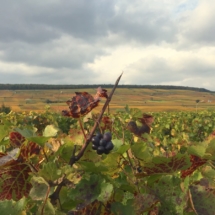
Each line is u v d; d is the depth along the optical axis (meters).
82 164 1.86
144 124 2.52
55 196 1.73
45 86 145.25
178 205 1.77
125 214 1.76
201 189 1.77
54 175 1.66
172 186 1.82
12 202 1.63
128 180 2.12
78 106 1.88
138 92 159.38
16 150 1.97
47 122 12.05
